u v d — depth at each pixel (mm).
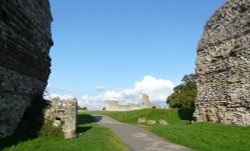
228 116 24953
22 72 17188
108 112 52375
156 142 18766
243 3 24750
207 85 28250
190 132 21484
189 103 60875
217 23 28062
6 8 14703
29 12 17562
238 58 24625
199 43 30078
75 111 18906
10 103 15992
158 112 40750
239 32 24891
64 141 17094
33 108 18312
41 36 19797
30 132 17328
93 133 21781
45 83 21234
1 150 13188
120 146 16859
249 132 20297
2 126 15367
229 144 17047
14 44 15875
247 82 23406
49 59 21656
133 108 65688
